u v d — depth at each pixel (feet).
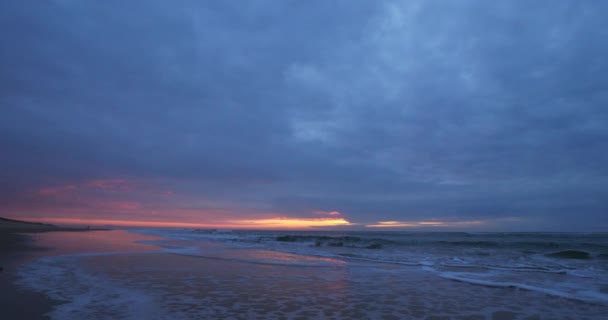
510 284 31.14
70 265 37.81
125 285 28.12
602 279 34.86
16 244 62.08
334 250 68.44
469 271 40.19
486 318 20.81
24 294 23.84
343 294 26.76
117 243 72.79
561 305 24.14
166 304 22.35
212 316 19.86
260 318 19.70
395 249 73.46
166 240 92.38
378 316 20.84
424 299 25.45
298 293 26.81
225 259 48.62
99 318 18.85
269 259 49.90
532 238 146.00
